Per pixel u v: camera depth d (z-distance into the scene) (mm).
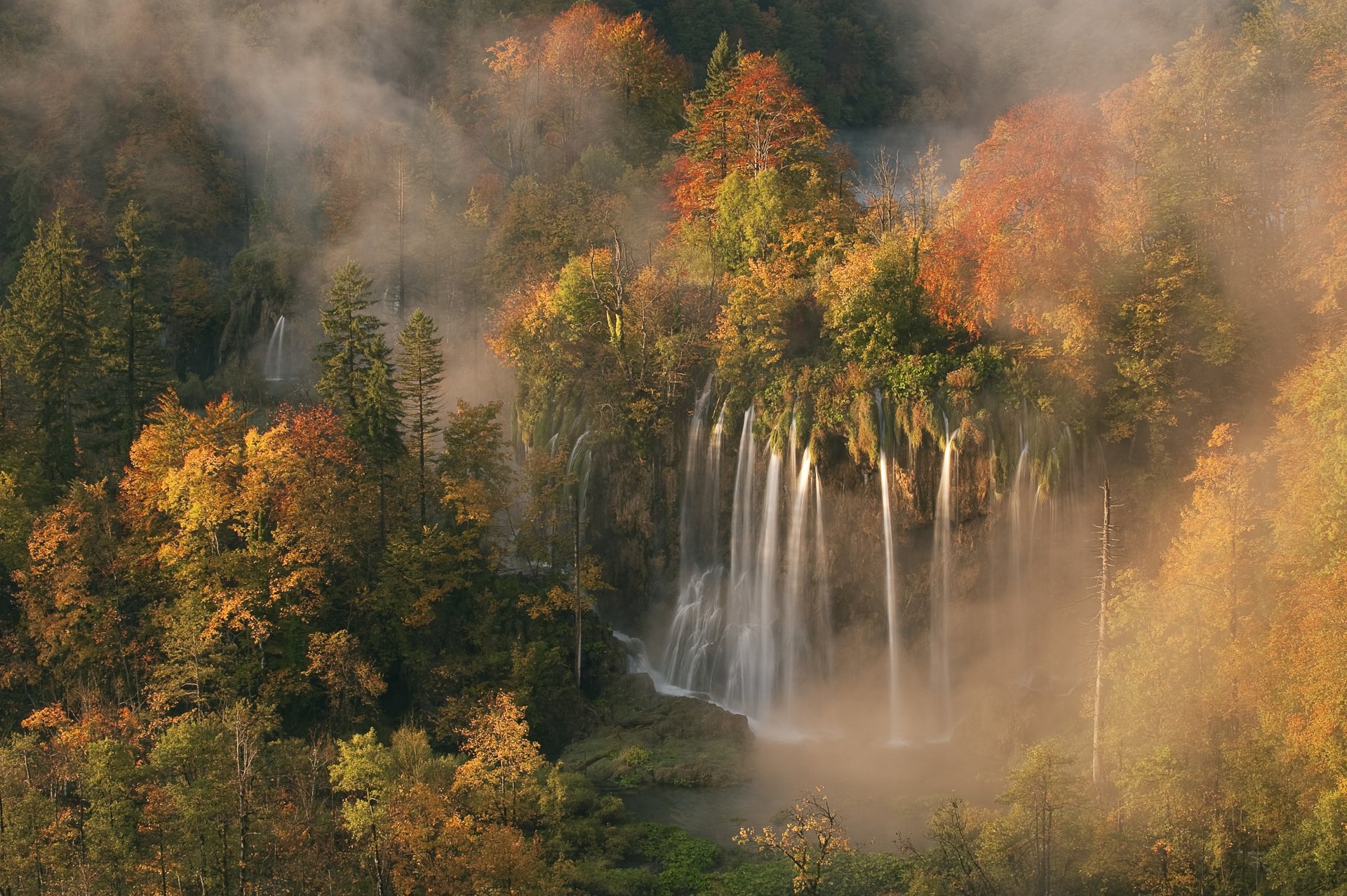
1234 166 77812
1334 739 45969
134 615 72250
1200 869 47188
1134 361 72438
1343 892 41625
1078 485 74500
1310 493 54031
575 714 72375
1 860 50062
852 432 75938
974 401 74375
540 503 77938
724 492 81062
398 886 48781
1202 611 54000
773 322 80188
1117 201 81625
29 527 73250
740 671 78625
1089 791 52438
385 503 75312
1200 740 51281
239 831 51719
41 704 68812
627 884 54781
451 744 67375
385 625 72938
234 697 66688
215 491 70562
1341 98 69250
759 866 56281
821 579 77375
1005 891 48094
